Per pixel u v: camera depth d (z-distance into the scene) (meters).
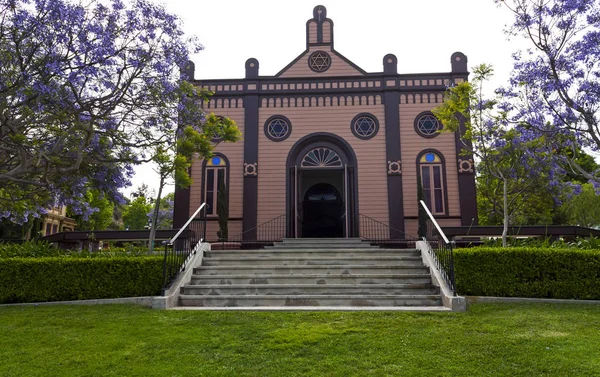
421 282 8.46
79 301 7.98
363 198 14.79
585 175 10.55
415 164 14.86
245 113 15.48
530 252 7.96
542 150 11.64
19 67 9.30
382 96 15.41
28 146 9.89
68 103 9.41
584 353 4.98
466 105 11.54
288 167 15.09
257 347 5.39
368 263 9.43
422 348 5.31
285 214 14.80
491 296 7.86
